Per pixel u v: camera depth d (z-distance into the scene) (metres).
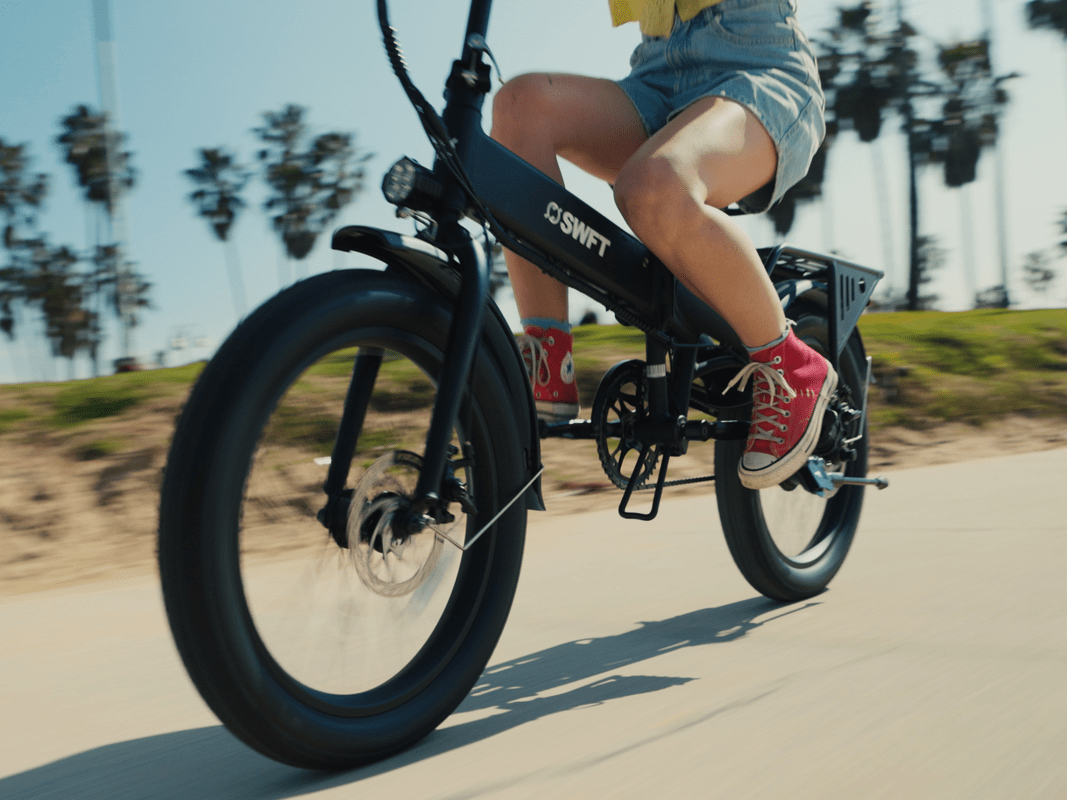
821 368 1.78
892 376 9.09
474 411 1.39
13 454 4.96
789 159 1.71
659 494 1.84
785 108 1.69
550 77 1.72
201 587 1.06
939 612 1.94
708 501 4.08
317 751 1.17
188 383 6.20
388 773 1.21
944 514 3.34
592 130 1.75
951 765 1.12
